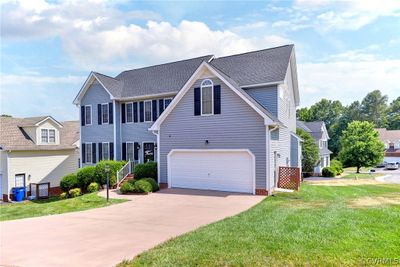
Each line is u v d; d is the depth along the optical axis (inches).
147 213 421.4
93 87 989.2
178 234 302.8
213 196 558.6
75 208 520.4
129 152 931.3
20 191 864.3
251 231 294.0
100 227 343.6
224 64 819.4
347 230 288.4
